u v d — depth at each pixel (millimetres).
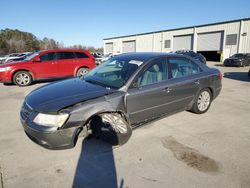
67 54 10219
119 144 3477
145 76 3799
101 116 3326
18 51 58094
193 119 4742
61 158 3186
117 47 44250
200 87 4773
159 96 3916
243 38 24984
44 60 9688
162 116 4203
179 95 4312
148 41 37406
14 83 9422
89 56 10766
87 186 2605
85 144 3559
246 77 12266
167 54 4371
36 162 3092
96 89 3510
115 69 4043
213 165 3010
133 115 3650
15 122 4664
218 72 5367
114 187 2586
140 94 3633
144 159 3156
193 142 3678
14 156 3250
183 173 2834
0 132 4117
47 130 2883
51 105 3031
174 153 3320
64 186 2609
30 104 3215
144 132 4055
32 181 2699
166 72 4164
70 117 2957
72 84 3877
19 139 3807
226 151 3385
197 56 21734
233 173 2832
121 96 3424
